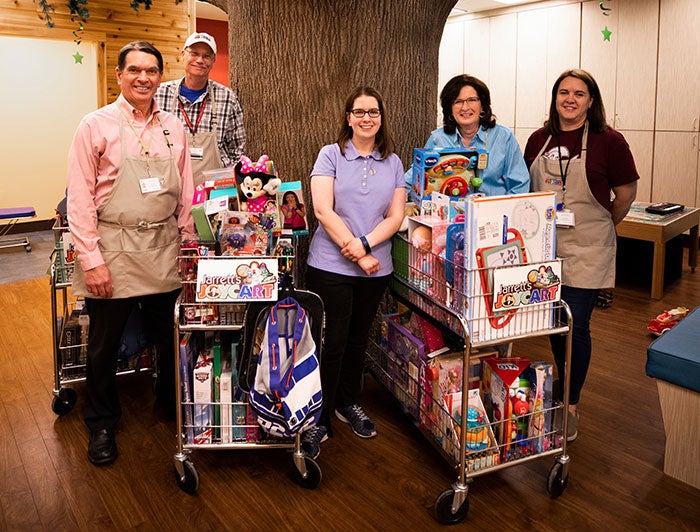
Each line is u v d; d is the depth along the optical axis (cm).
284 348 227
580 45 706
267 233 228
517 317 221
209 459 264
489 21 787
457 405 228
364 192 256
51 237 749
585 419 300
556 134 272
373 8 314
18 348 392
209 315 233
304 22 310
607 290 473
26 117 761
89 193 239
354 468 258
